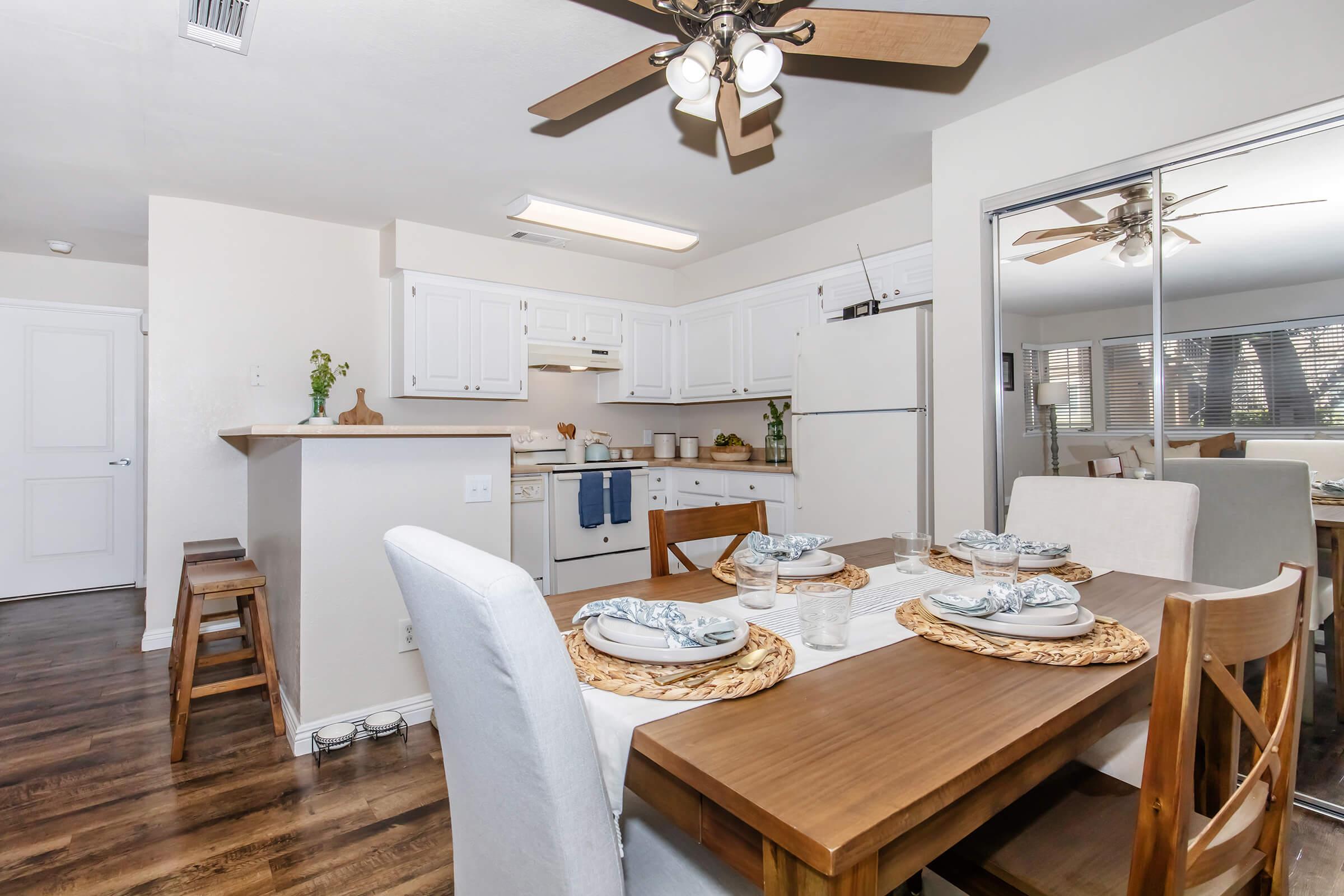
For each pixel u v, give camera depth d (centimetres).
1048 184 242
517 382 423
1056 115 239
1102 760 134
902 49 161
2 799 195
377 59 220
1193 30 208
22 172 303
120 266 448
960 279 268
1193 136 208
